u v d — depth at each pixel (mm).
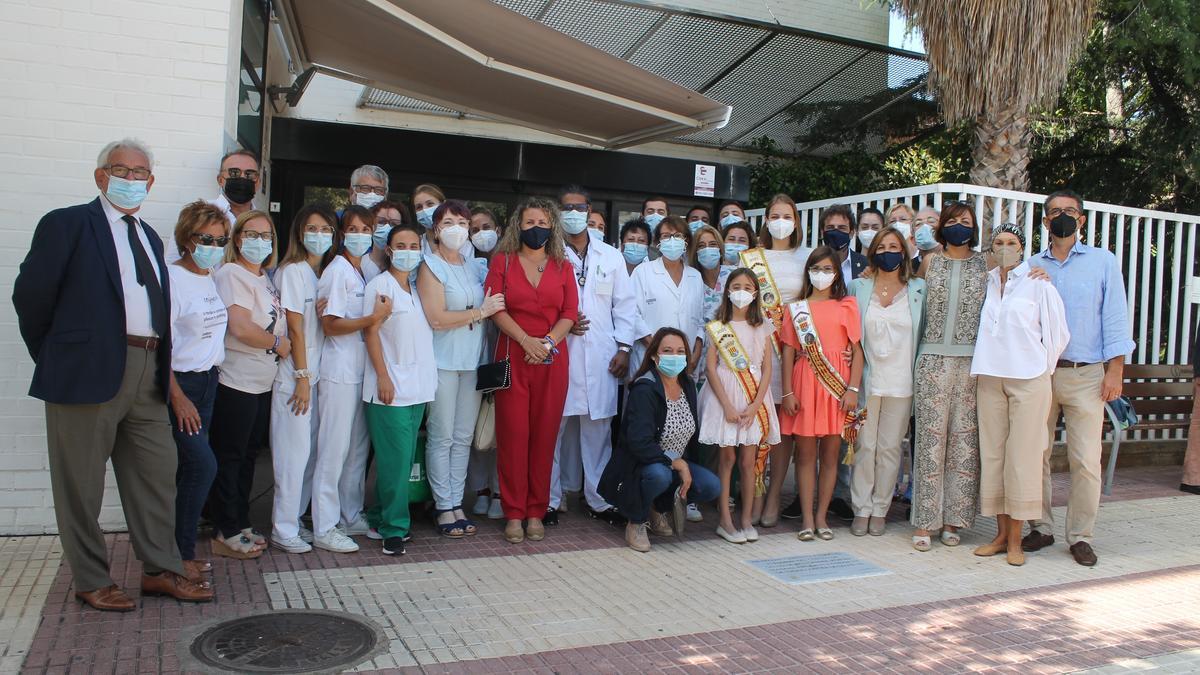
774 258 6535
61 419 3996
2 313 5184
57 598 4320
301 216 5195
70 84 5293
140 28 5402
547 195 8852
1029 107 8781
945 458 5934
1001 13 8219
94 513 4129
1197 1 9930
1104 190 12016
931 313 5922
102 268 3979
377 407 5223
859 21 12250
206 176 5520
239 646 3871
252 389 4969
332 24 7094
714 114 7754
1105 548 6055
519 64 7148
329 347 5270
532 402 5723
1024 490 5535
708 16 9305
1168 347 9375
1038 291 5551
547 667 3811
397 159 8180
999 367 5570
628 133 9094
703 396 6027
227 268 4840
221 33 5547
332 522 5316
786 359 6043
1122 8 10305
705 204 9523
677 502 5668
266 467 7410
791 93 11062
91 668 3590
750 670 3852
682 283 6477
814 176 12000
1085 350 5766
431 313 5426
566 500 6629
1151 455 9328
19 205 5215
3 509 5234
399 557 5258
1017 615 4652
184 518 4500
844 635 4301
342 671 3695
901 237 5992
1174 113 11117
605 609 4543
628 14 9297
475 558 5316
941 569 5465
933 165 13203
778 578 5160
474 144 8422
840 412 5938
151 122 5434
